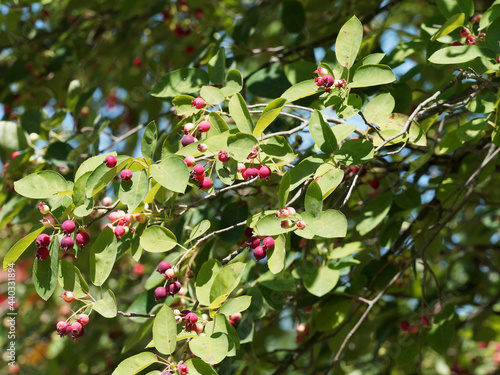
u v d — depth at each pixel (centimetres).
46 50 131
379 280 104
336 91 89
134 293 137
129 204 87
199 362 85
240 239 104
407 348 105
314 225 86
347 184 99
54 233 89
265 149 89
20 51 130
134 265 130
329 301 101
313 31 122
